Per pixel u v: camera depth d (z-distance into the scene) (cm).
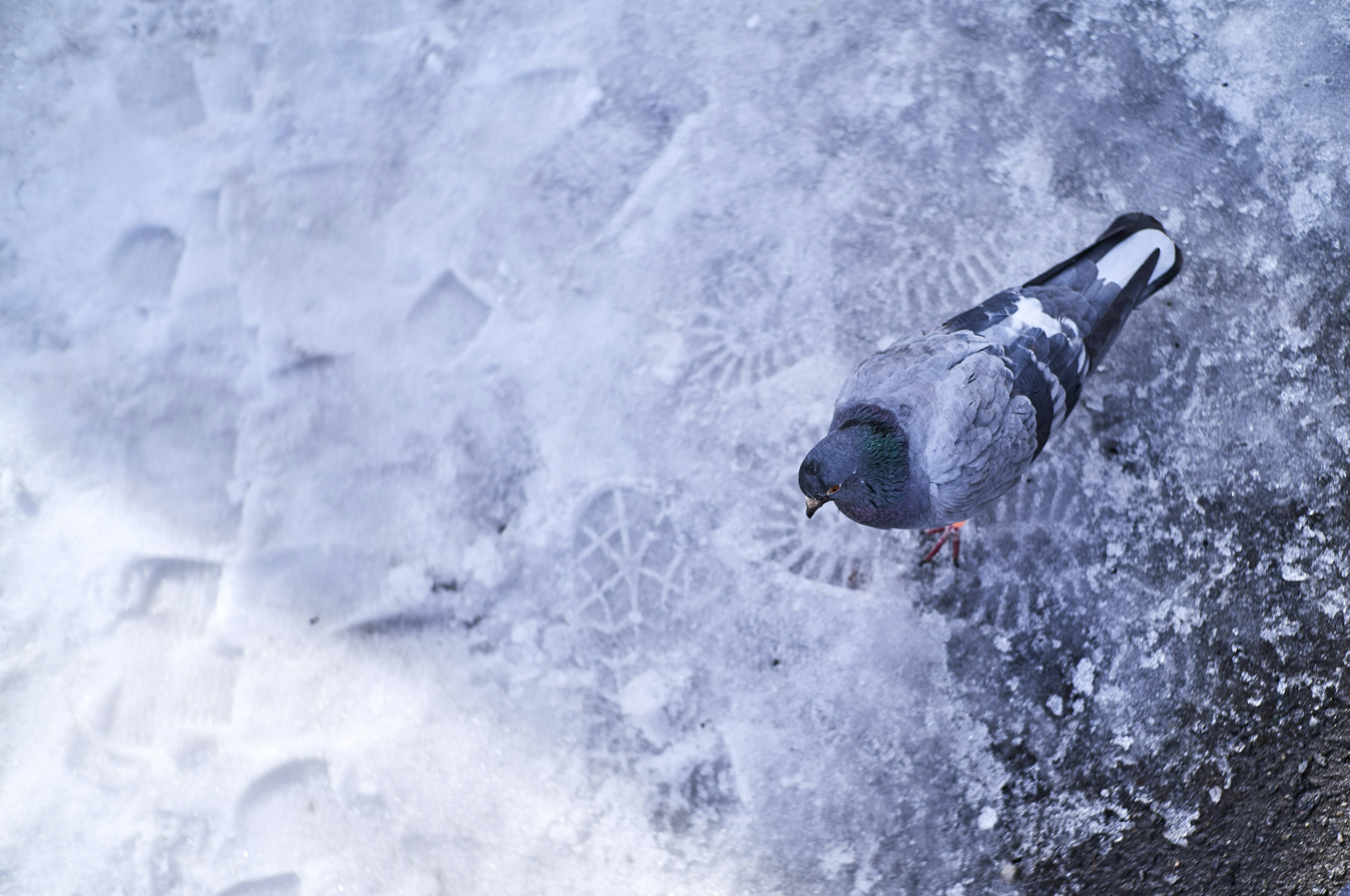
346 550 370
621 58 439
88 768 338
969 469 290
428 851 331
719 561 361
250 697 348
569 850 329
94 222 418
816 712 341
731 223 409
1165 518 361
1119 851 327
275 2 446
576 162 424
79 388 393
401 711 347
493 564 366
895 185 411
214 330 402
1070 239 400
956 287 394
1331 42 427
